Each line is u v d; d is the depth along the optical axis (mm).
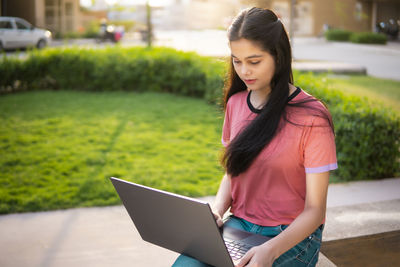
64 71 8961
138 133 5684
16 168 4344
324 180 1439
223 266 1379
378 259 2307
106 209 3422
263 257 1322
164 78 8555
